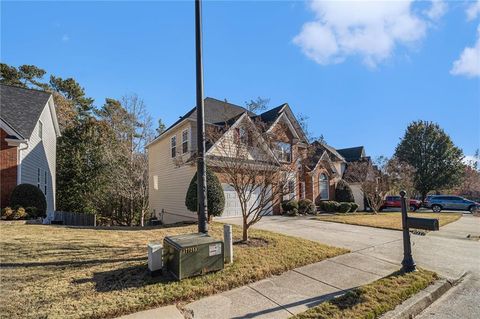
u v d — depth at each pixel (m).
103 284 4.35
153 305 3.85
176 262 4.66
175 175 16.66
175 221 16.31
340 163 26.91
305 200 17.91
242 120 9.08
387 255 6.83
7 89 14.96
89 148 23.73
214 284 4.50
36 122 13.38
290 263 5.69
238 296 4.27
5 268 4.99
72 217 15.43
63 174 23.19
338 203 20.56
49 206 17.48
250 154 7.47
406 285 4.68
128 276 4.68
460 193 37.28
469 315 3.95
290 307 3.91
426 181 33.09
